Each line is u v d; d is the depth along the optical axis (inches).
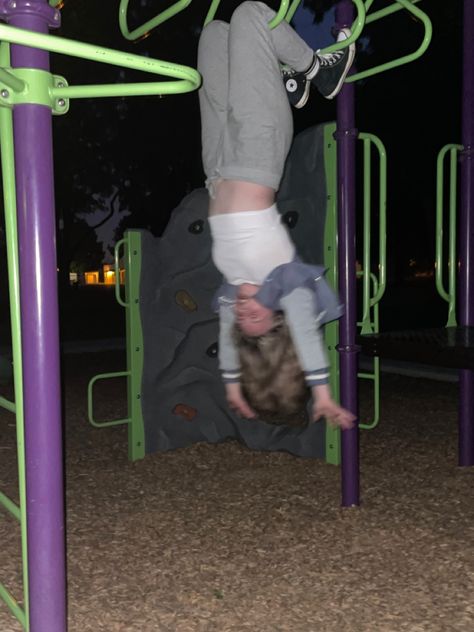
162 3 835.4
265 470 232.2
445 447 256.5
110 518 188.9
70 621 132.0
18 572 153.3
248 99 104.2
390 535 171.8
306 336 100.3
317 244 223.3
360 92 964.6
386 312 971.3
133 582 148.8
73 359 530.6
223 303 109.9
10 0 86.9
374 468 231.5
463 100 220.2
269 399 103.3
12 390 369.1
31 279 89.9
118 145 1232.8
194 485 217.9
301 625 129.5
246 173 103.0
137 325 247.0
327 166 219.1
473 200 219.9
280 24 110.9
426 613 132.5
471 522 179.0
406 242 1590.8
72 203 1391.5
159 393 253.8
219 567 155.9
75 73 897.5
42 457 92.5
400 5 151.9
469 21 216.8
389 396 365.7
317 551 163.5
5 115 99.2
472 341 166.6
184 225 250.4
